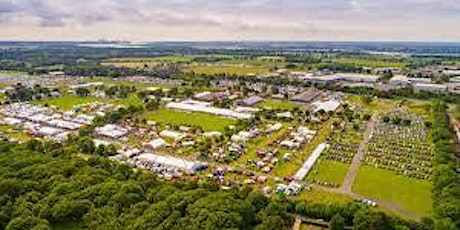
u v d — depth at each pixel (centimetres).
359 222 13750
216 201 13725
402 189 18212
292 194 17500
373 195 17550
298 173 19725
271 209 14350
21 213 13562
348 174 19925
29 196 14488
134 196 14375
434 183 17925
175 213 13150
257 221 14012
